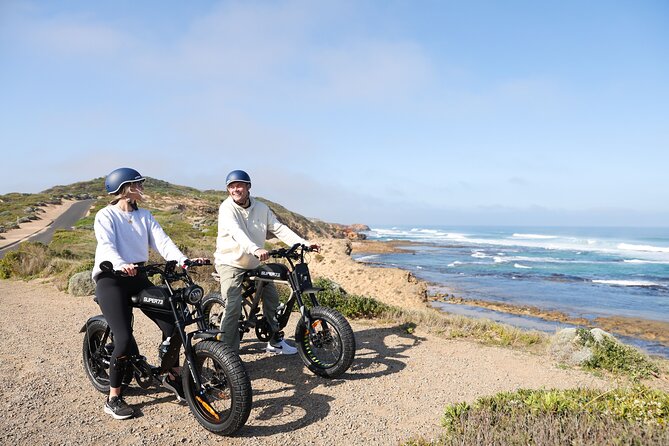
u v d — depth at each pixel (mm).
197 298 3793
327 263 16266
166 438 3633
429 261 43094
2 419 3867
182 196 80812
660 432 3049
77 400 4309
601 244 74000
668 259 46219
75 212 67062
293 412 4172
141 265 3973
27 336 6523
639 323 16938
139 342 6270
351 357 4809
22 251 15469
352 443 3650
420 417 4172
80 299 9750
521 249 61906
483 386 5035
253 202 5121
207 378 3834
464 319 8250
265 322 5312
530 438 3141
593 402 3596
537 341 7086
